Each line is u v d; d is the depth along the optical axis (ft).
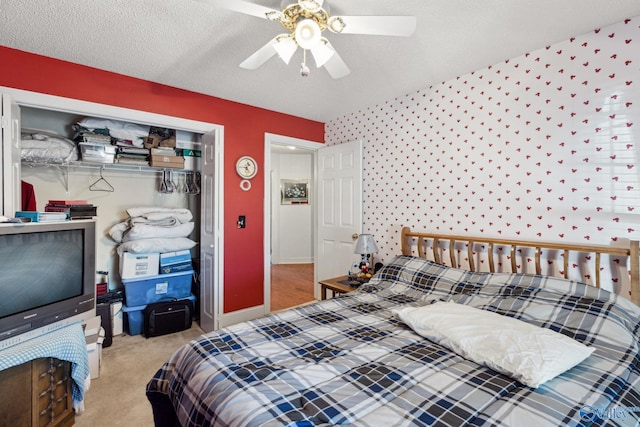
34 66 6.78
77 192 9.64
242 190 10.29
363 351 4.51
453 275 7.31
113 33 6.01
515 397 3.42
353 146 10.93
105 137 8.94
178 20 5.59
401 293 7.54
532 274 6.38
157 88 8.48
